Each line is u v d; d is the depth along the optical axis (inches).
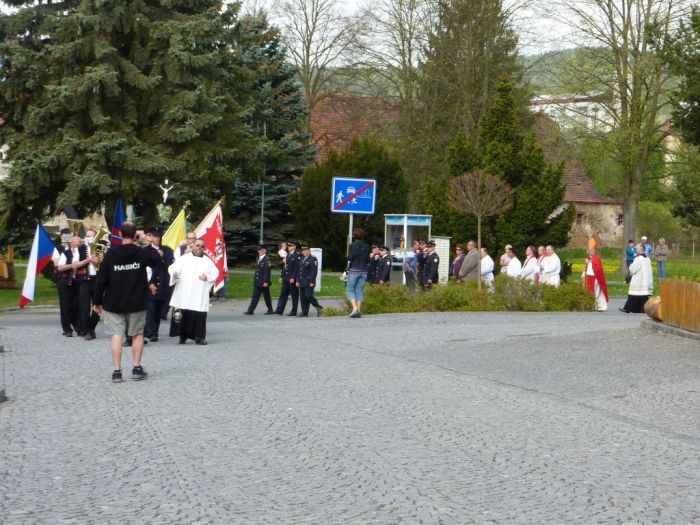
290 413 388.5
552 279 1080.8
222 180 1316.4
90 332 708.0
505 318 877.8
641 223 2903.5
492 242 1379.2
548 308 1011.9
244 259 1979.6
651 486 273.3
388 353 600.7
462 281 1063.6
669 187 3029.0
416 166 1978.3
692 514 245.1
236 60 1423.5
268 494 263.9
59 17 1262.3
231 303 1209.4
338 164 1829.5
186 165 1267.2
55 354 607.2
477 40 1937.7
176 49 1245.7
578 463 302.2
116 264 482.3
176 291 664.4
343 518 240.1
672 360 556.7
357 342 665.6
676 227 2886.3
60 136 1250.0
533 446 327.3
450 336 698.8
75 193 1194.6
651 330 711.7
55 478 284.8
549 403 418.0
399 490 267.3
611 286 1659.7
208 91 1293.1
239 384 469.7
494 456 311.3
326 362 555.5
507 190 1088.2
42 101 1261.1
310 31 2143.2
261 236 1862.7
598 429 359.6
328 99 2242.9
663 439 341.7
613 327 758.5
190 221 1469.0
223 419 376.5
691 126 1148.5
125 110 1268.5
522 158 1352.1
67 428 361.7
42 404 416.5
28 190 1235.2
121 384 474.3
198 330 665.0
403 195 1843.0
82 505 254.5
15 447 328.8
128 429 358.6
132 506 253.0
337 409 398.0
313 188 1824.6
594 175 3073.3
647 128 1774.1
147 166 1216.8
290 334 732.7
